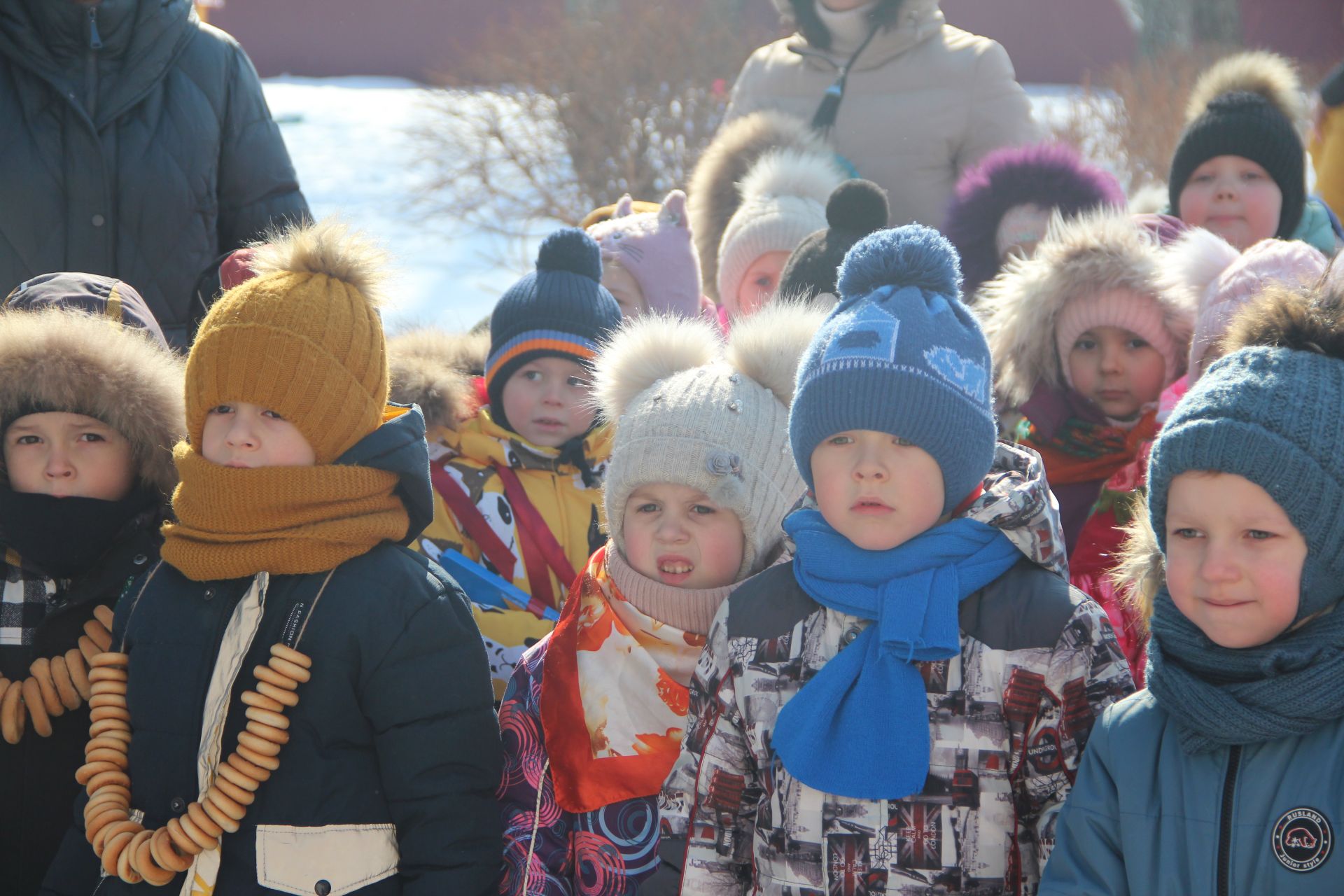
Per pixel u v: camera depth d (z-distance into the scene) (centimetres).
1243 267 274
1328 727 167
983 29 1620
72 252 371
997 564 203
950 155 435
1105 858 178
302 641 215
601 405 259
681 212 373
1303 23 1417
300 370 218
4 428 244
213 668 218
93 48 369
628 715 233
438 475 308
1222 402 172
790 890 199
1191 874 170
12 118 367
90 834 218
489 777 224
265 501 217
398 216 964
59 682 239
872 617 202
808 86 460
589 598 245
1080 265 307
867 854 194
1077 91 1307
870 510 203
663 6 985
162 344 281
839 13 443
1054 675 194
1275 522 169
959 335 206
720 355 256
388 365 236
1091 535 283
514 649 288
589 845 229
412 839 215
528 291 314
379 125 1275
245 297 223
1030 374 321
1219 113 365
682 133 899
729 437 231
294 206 407
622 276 364
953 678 198
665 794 217
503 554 299
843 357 202
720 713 212
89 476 245
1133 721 182
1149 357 308
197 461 222
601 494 308
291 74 1719
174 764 216
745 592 219
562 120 915
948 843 193
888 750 194
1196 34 1430
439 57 1681
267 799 212
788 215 380
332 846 212
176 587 227
